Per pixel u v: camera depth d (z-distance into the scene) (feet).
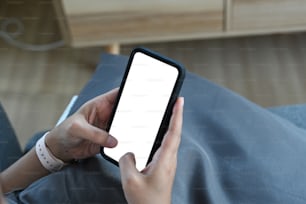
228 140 2.56
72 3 4.74
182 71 2.06
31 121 4.77
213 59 5.33
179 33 5.04
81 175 2.23
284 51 5.33
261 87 4.97
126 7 4.77
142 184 1.82
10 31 5.78
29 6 6.03
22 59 5.45
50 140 2.32
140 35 5.05
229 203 2.28
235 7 4.78
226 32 5.03
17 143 2.83
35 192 2.20
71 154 2.33
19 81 5.20
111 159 2.27
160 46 5.52
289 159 2.47
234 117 2.67
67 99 4.97
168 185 1.86
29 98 5.01
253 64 5.22
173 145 1.89
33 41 5.65
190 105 2.75
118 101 2.21
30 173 2.38
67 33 5.04
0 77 5.26
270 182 2.35
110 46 5.17
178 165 2.27
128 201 1.86
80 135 2.18
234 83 5.04
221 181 2.37
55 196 2.18
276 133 2.59
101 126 2.37
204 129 2.63
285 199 2.30
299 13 4.85
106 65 3.04
